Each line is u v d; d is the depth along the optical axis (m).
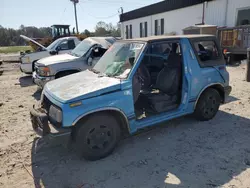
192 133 3.91
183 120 4.47
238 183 2.59
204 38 4.14
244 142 3.54
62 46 9.28
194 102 4.06
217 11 14.71
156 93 4.01
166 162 3.06
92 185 2.65
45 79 6.27
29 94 6.96
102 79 3.38
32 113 3.12
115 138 3.27
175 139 3.71
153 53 4.62
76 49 7.55
